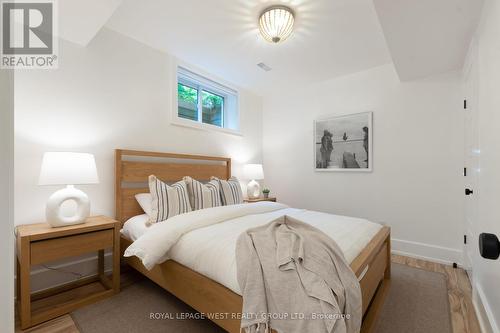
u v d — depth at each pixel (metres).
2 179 0.32
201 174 2.98
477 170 1.73
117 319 1.55
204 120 3.37
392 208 2.86
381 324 1.53
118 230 1.89
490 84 1.33
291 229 1.42
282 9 1.87
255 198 3.46
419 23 1.72
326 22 2.07
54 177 1.63
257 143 4.02
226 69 3.08
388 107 2.90
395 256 2.73
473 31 1.79
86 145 2.09
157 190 2.08
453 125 2.51
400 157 2.81
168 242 1.53
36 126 1.83
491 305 1.35
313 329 0.91
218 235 1.54
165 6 1.92
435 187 2.60
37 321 1.49
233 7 1.93
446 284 2.06
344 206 3.23
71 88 2.01
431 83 2.63
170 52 2.69
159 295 1.84
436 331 1.47
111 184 2.25
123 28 2.24
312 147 3.55
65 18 1.69
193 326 1.49
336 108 3.32
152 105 2.57
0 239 0.32
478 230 1.70
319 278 1.02
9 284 0.32
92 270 2.11
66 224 1.70
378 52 2.61
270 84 3.59
